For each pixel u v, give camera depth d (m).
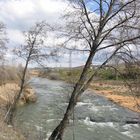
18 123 23.33
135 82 13.88
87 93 51.88
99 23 14.17
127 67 13.94
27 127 22.62
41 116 30.70
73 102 14.88
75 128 27.48
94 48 14.29
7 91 36.38
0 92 34.94
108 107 42.12
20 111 32.56
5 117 21.48
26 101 40.12
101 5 14.07
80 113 35.47
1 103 29.22
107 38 14.12
